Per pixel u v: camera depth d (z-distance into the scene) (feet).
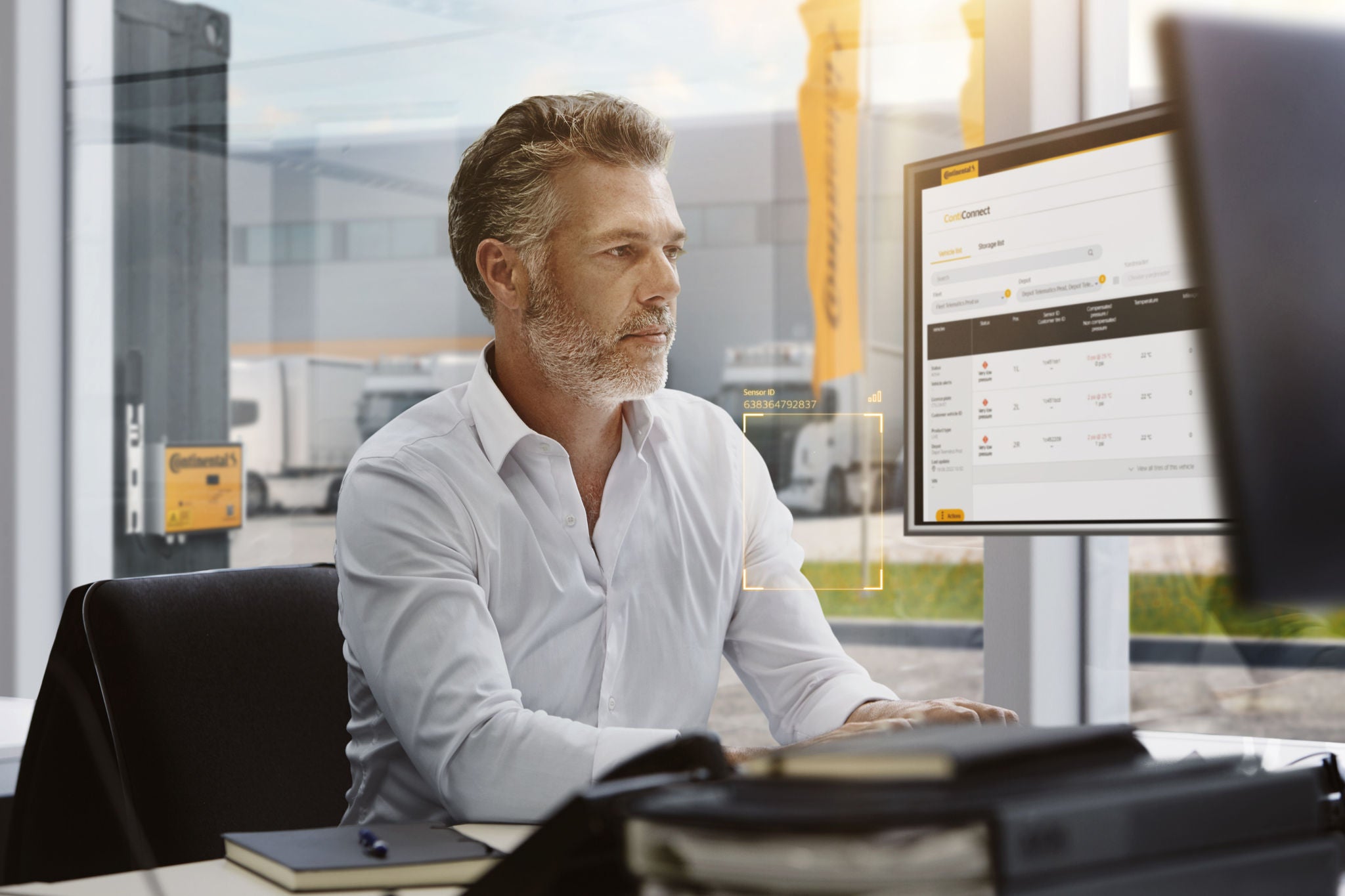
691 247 8.09
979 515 3.99
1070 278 3.71
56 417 8.88
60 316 8.91
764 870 1.38
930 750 1.52
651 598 4.11
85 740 3.58
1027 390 3.84
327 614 4.17
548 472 4.00
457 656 3.38
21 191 8.63
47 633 8.79
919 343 4.21
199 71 8.93
